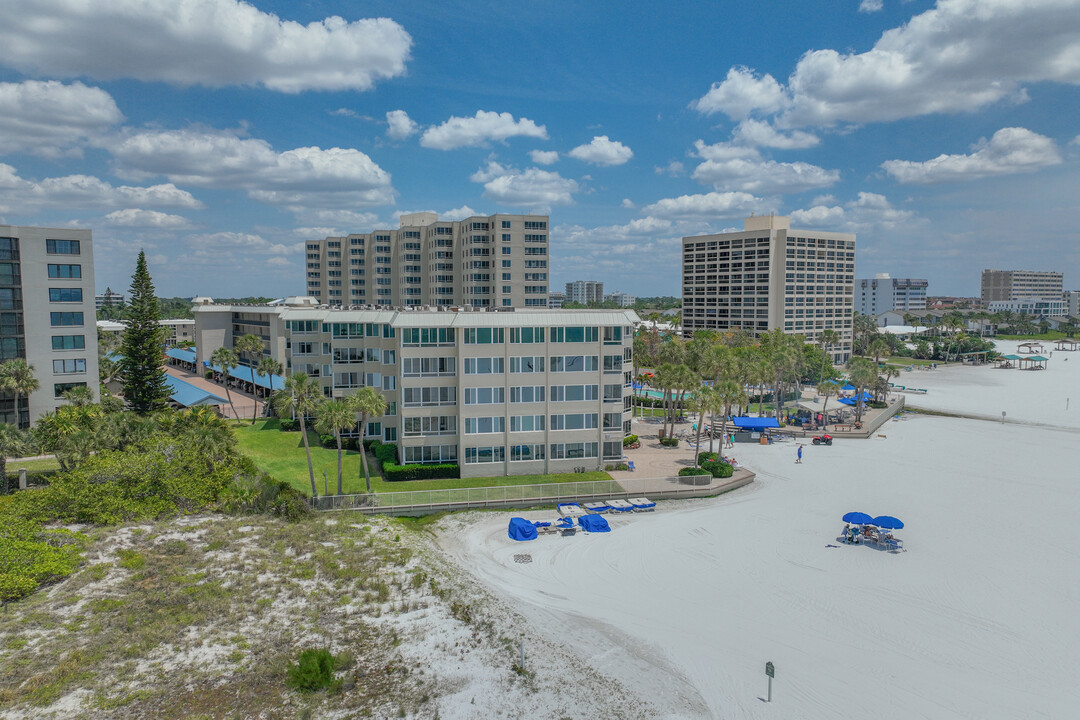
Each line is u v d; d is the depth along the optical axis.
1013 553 45.84
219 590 38.75
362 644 34.06
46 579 39.59
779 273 186.00
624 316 66.62
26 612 35.91
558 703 29.17
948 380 163.25
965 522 52.62
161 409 84.69
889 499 59.28
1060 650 32.88
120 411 64.69
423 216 158.75
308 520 51.03
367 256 162.50
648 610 37.72
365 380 76.19
